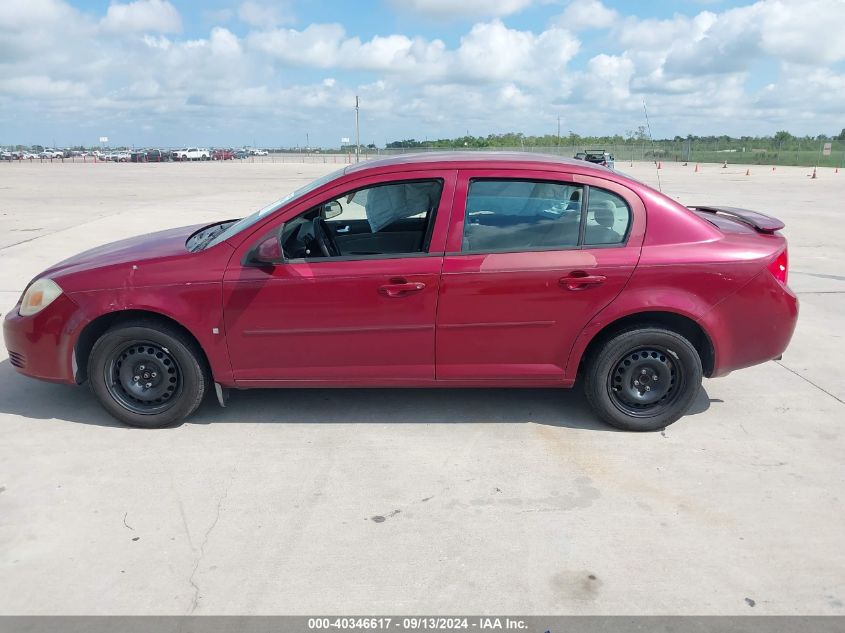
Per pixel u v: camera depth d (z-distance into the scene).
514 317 3.93
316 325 3.94
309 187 4.26
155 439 4.03
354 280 3.86
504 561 2.91
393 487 3.51
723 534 3.10
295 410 4.46
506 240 3.92
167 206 17.70
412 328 3.94
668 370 4.07
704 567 2.87
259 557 2.93
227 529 3.13
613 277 3.87
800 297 7.55
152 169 49.69
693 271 3.88
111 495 3.42
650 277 3.88
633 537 3.08
